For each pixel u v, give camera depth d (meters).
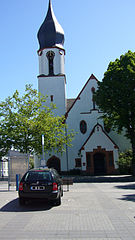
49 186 10.19
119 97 29.09
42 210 9.58
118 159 33.97
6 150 25.72
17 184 16.31
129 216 8.29
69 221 7.71
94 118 38.22
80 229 6.77
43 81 40.22
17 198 12.69
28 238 6.01
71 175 35.75
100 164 35.03
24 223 7.52
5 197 13.12
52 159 36.97
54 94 39.78
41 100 27.73
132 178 24.73
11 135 24.67
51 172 10.76
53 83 40.16
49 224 7.36
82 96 39.00
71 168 36.62
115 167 33.97
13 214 8.88
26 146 25.34
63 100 39.62
